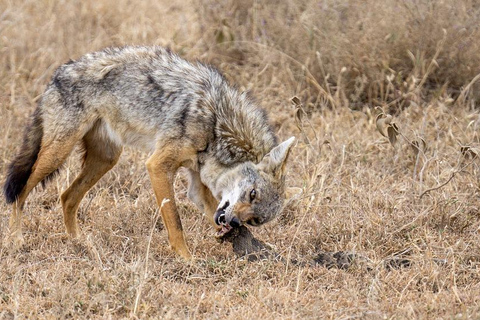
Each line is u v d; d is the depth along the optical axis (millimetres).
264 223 10797
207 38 18078
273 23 16906
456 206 11930
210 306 9039
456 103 15344
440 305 8930
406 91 15656
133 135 11383
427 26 15602
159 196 10797
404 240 11219
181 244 10695
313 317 8641
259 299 9062
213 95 11062
